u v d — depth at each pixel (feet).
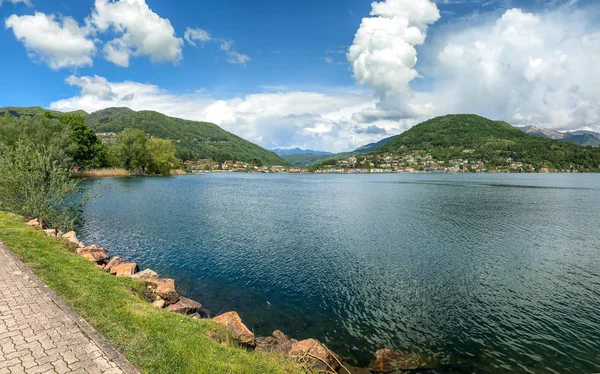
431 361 39.86
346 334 46.19
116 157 386.11
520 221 134.72
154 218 127.54
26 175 76.33
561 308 55.11
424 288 63.10
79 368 20.29
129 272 52.06
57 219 79.36
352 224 127.13
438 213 156.97
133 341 25.13
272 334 42.88
